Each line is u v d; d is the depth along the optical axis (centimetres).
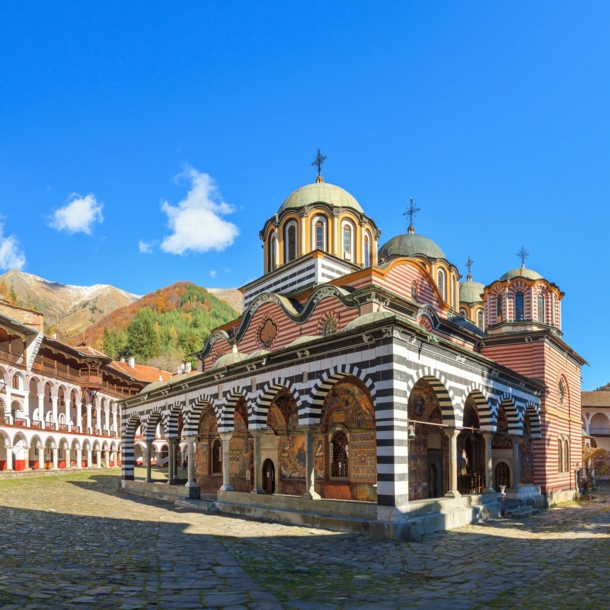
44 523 2152
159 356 13862
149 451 3731
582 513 2909
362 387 2461
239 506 2539
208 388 3005
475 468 3145
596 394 8231
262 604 1021
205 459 3697
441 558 1620
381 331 2005
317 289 2927
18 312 5916
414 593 1212
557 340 3559
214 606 991
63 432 5959
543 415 3362
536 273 3859
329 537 1916
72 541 1719
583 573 1420
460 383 2397
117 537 1844
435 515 2089
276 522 2275
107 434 7038
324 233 3566
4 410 5172
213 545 1731
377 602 1116
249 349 3397
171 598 1034
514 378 2909
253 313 3384
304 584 1251
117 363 8475
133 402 3991
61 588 1055
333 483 2564
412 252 4356
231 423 2841
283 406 2859
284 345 3128
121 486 3947
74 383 6506
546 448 3322
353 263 3512
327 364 2212
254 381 2622
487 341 3631
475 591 1234
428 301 3381
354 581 1316
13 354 5509
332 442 2639
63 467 6056
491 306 3853
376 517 2000
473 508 2366
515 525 2348
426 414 2708
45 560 1370
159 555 1526
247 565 1434
